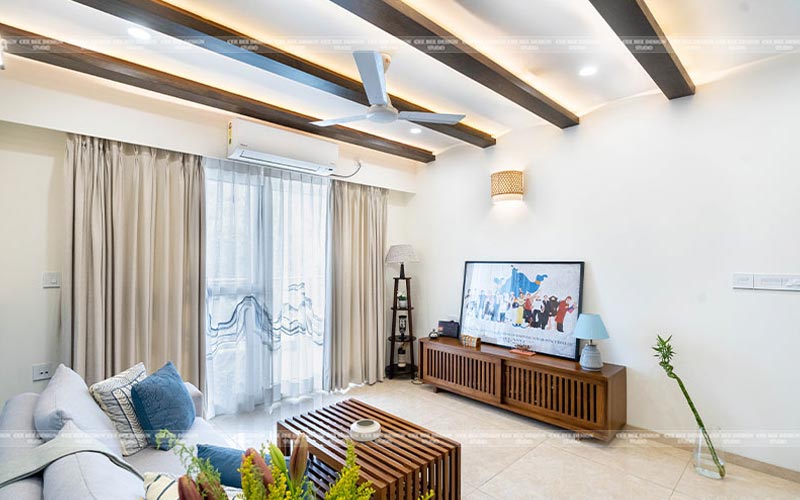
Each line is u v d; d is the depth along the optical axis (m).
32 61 2.65
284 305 4.01
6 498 1.14
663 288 3.13
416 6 2.14
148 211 3.14
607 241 3.45
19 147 2.74
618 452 2.94
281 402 3.94
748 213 2.76
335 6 2.13
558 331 3.64
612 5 1.95
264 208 3.85
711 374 2.89
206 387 3.44
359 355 4.60
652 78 2.74
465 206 4.61
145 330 3.09
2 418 1.80
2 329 2.67
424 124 3.78
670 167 3.11
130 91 3.04
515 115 3.76
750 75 2.77
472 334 4.32
